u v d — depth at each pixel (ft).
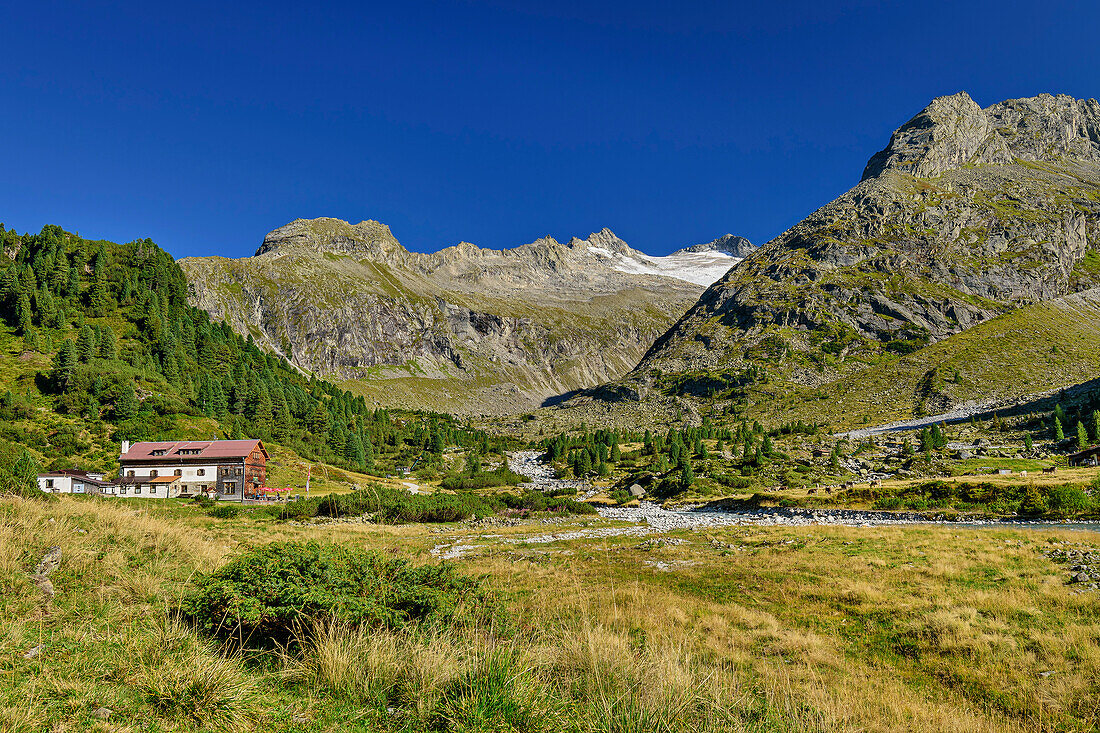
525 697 26.71
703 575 85.35
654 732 26.86
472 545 135.44
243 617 31.09
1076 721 36.32
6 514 48.19
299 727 23.44
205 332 635.66
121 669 25.20
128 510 62.28
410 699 26.55
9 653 24.77
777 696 37.81
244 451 280.51
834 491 217.36
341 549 42.98
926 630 54.90
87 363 431.43
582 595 70.08
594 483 386.11
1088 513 148.15
